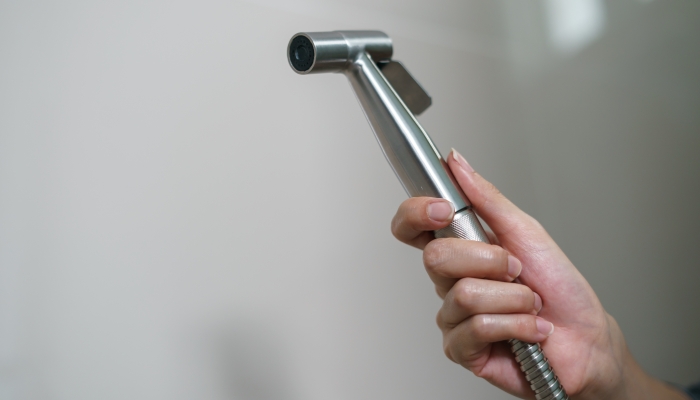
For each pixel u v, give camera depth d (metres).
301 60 0.39
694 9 1.30
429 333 0.83
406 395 0.79
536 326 0.42
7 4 0.60
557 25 1.12
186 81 0.70
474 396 0.85
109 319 0.60
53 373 0.56
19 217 0.57
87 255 0.60
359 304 0.78
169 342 0.63
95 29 0.65
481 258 0.41
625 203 1.13
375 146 0.86
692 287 1.17
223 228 0.70
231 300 0.68
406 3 0.92
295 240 0.75
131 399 0.60
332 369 0.73
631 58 1.21
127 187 0.64
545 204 1.02
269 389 0.68
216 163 0.71
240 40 0.76
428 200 0.41
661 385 0.62
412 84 0.42
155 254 0.65
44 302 0.57
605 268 1.07
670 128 1.22
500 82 1.01
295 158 0.77
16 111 0.59
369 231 0.82
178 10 0.71
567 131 1.08
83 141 0.62
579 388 0.53
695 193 1.23
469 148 0.94
